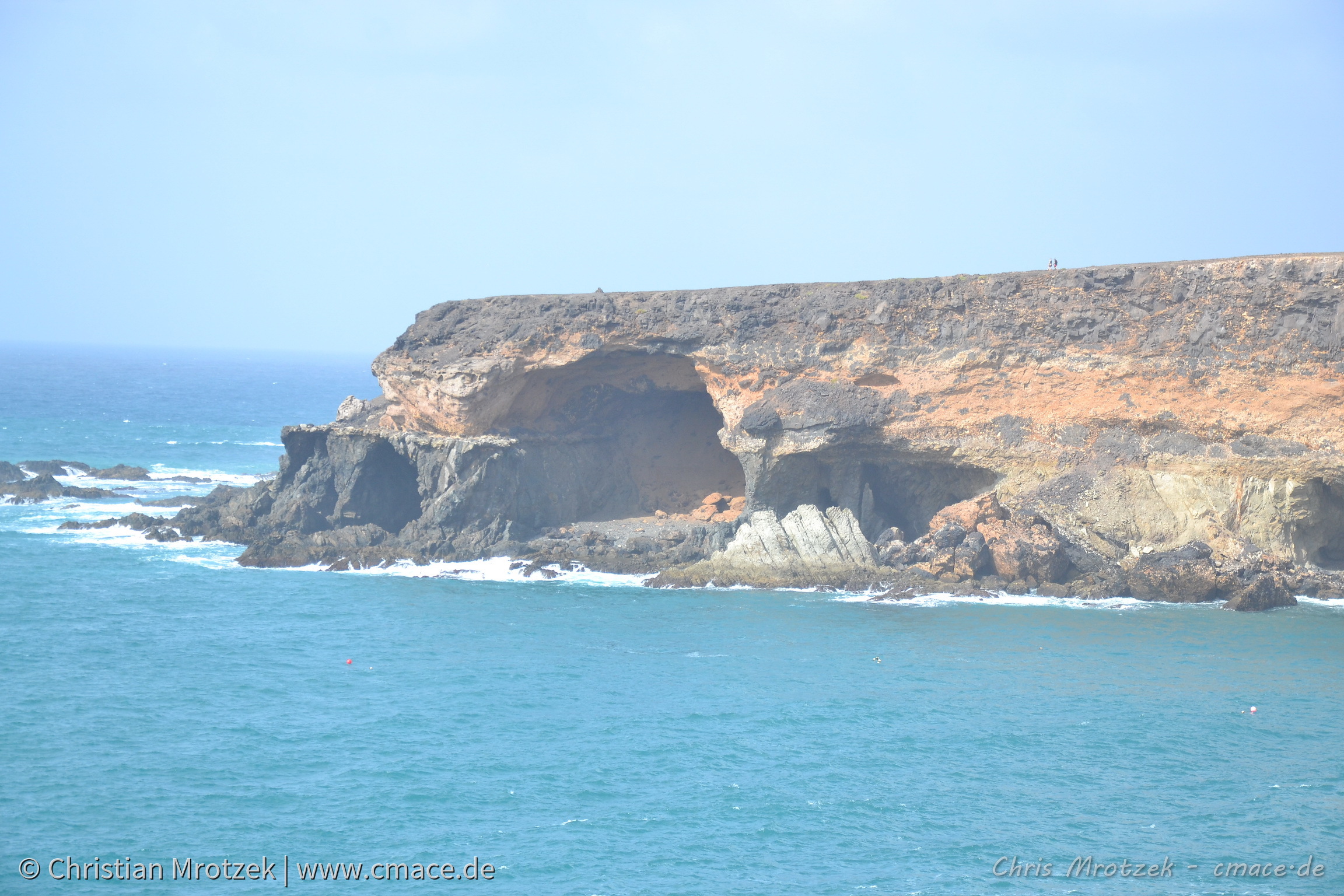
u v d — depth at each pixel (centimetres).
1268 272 6675
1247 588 6538
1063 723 4769
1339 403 6550
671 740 4550
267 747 4400
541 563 7538
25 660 5381
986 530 7125
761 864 3597
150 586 6950
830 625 6231
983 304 7350
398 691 5069
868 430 7500
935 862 3628
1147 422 7025
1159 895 3444
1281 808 4025
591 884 3462
